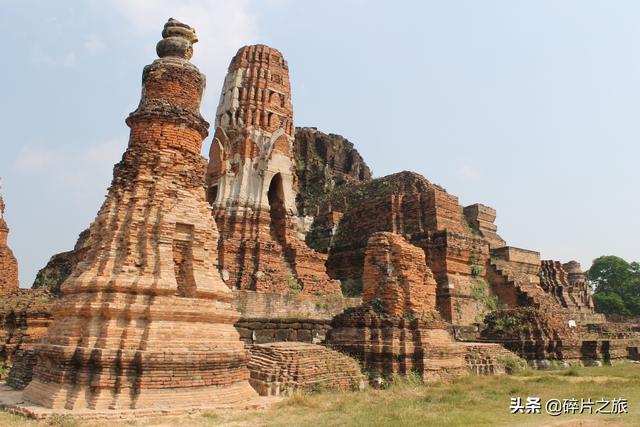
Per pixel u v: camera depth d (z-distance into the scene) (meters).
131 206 15.41
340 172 58.06
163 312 14.05
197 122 17.17
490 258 40.56
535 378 22.16
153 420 12.13
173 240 15.52
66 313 14.59
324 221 45.28
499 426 11.86
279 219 34.59
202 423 12.01
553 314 34.97
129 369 13.30
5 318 22.94
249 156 34.75
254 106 36.28
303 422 12.24
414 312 21.17
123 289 14.15
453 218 39.72
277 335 26.53
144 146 16.27
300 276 32.47
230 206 33.34
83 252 32.12
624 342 32.75
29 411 12.59
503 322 30.66
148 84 17.16
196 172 16.86
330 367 18.31
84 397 13.04
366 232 41.78
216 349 14.47
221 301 15.84
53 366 13.98
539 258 46.25
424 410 14.02
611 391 17.72
